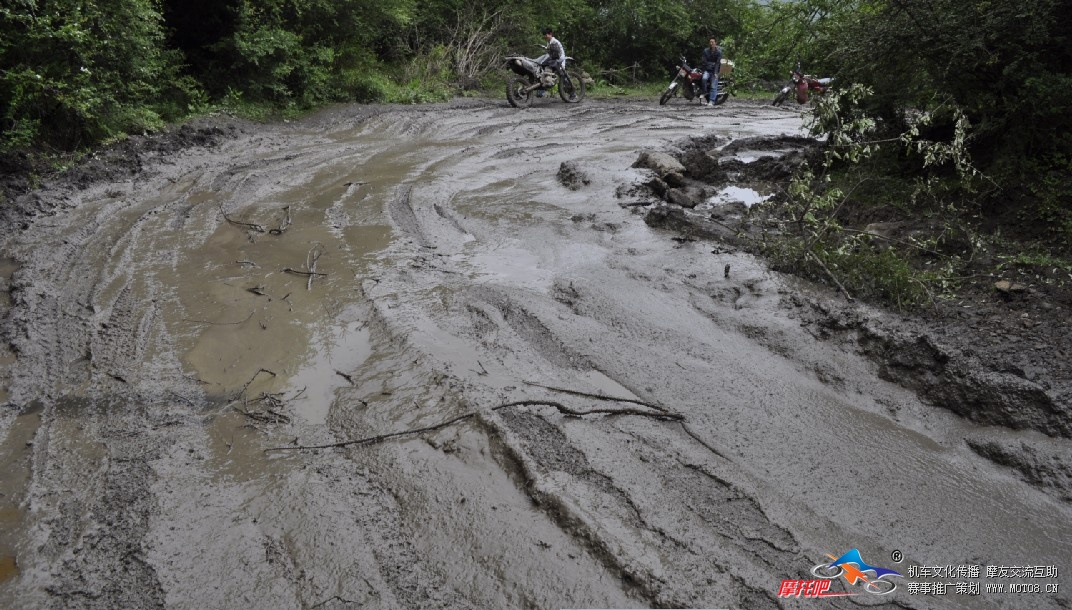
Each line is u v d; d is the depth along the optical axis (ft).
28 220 23.53
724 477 10.85
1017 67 18.17
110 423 12.48
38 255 20.36
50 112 29.78
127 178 28.43
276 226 22.99
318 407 12.91
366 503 10.43
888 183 21.79
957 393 12.34
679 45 83.82
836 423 12.19
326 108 46.93
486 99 59.06
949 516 10.08
